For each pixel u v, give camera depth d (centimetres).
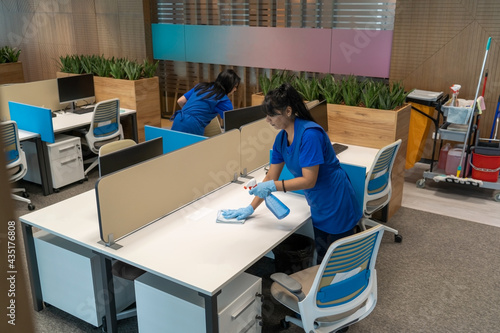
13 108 467
